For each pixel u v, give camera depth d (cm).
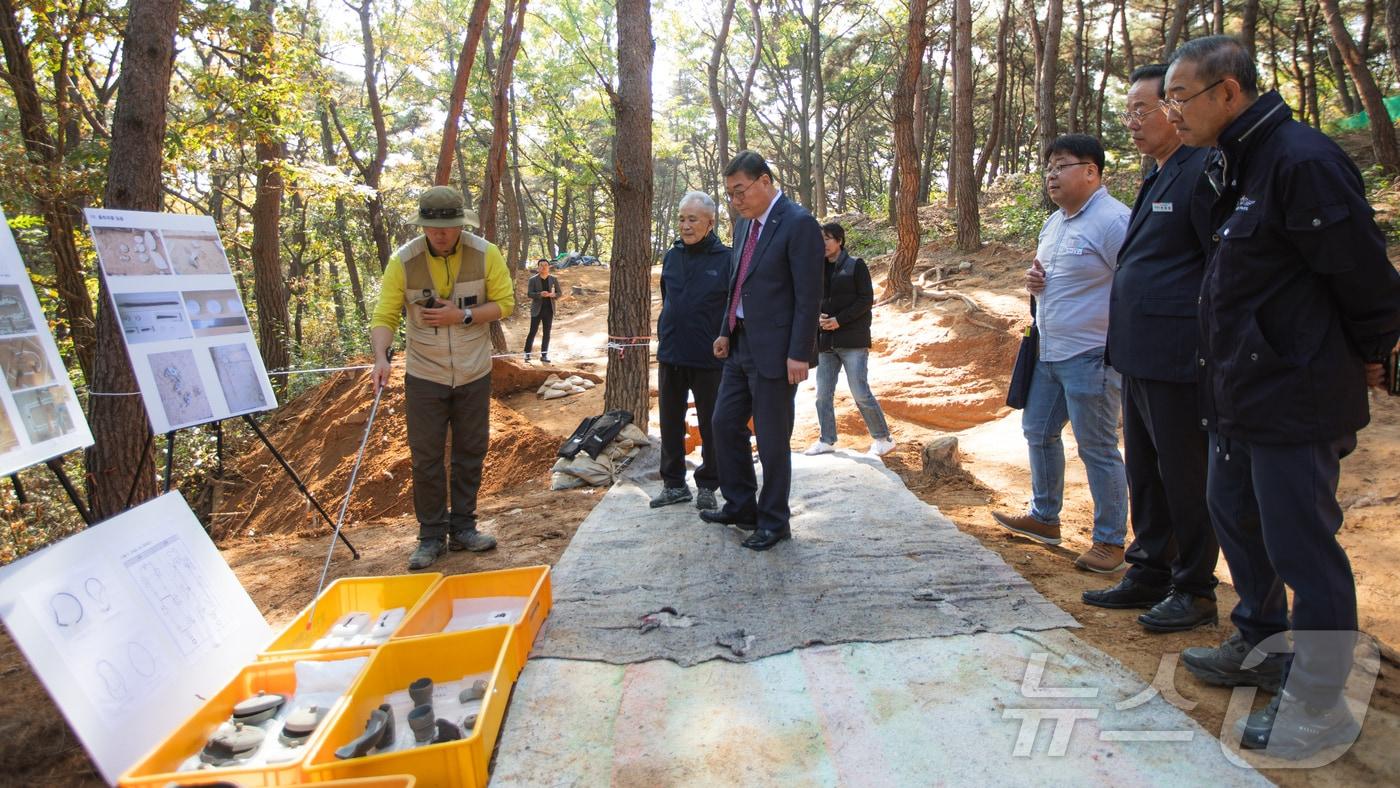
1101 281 390
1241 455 265
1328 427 240
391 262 454
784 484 443
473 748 243
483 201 1295
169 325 415
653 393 1105
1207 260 276
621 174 744
